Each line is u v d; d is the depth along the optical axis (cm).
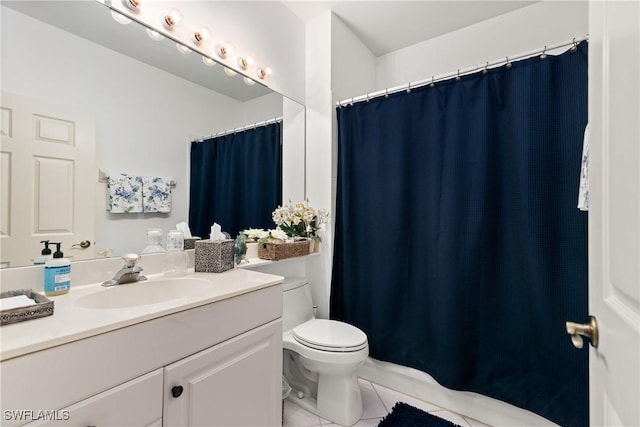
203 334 93
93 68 114
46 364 62
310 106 213
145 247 130
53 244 103
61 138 106
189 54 147
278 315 122
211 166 160
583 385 131
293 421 156
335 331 162
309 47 214
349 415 151
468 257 159
